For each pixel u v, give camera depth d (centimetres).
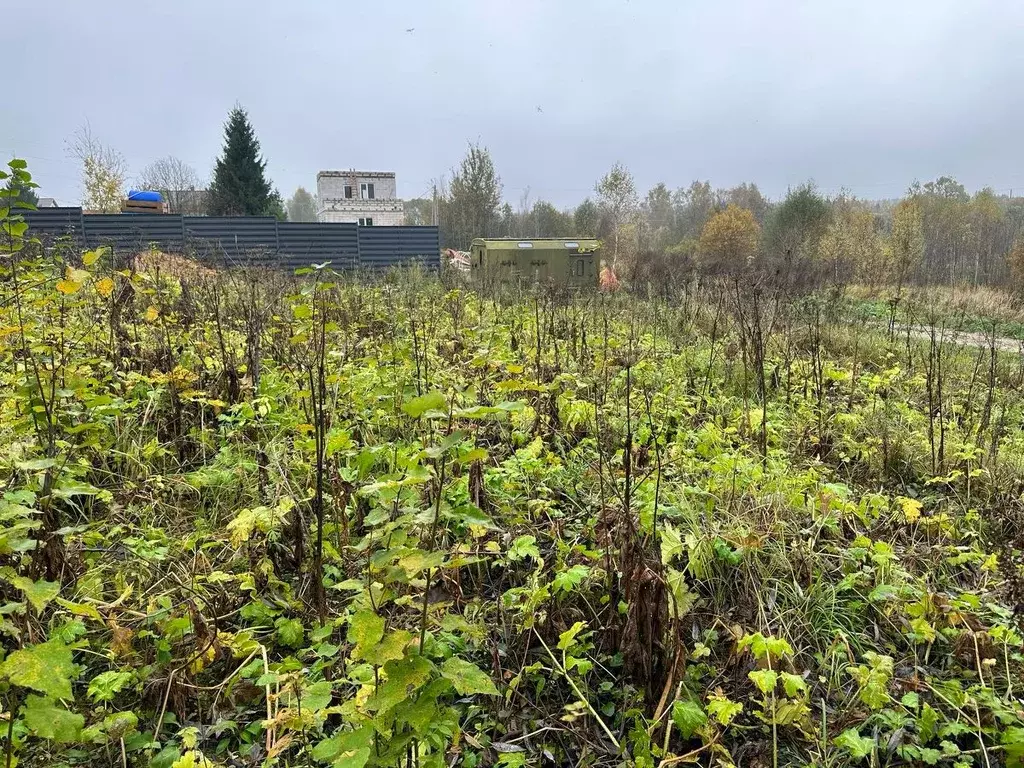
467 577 295
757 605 271
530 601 250
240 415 378
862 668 223
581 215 3681
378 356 539
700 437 411
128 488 320
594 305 984
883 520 353
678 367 618
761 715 212
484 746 215
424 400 156
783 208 2991
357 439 384
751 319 785
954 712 225
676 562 295
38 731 141
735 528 305
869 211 3109
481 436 413
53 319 439
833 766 210
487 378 439
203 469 346
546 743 224
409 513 199
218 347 516
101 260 611
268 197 3881
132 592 254
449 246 3797
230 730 217
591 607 270
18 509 201
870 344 870
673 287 1195
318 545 245
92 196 2992
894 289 1847
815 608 270
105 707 211
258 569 265
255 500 329
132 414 375
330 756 153
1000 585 296
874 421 488
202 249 1393
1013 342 1211
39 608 159
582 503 344
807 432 464
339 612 258
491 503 325
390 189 5350
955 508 372
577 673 242
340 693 222
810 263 2053
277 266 1248
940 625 261
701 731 205
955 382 673
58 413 306
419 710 146
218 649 229
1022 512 345
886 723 218
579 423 441
